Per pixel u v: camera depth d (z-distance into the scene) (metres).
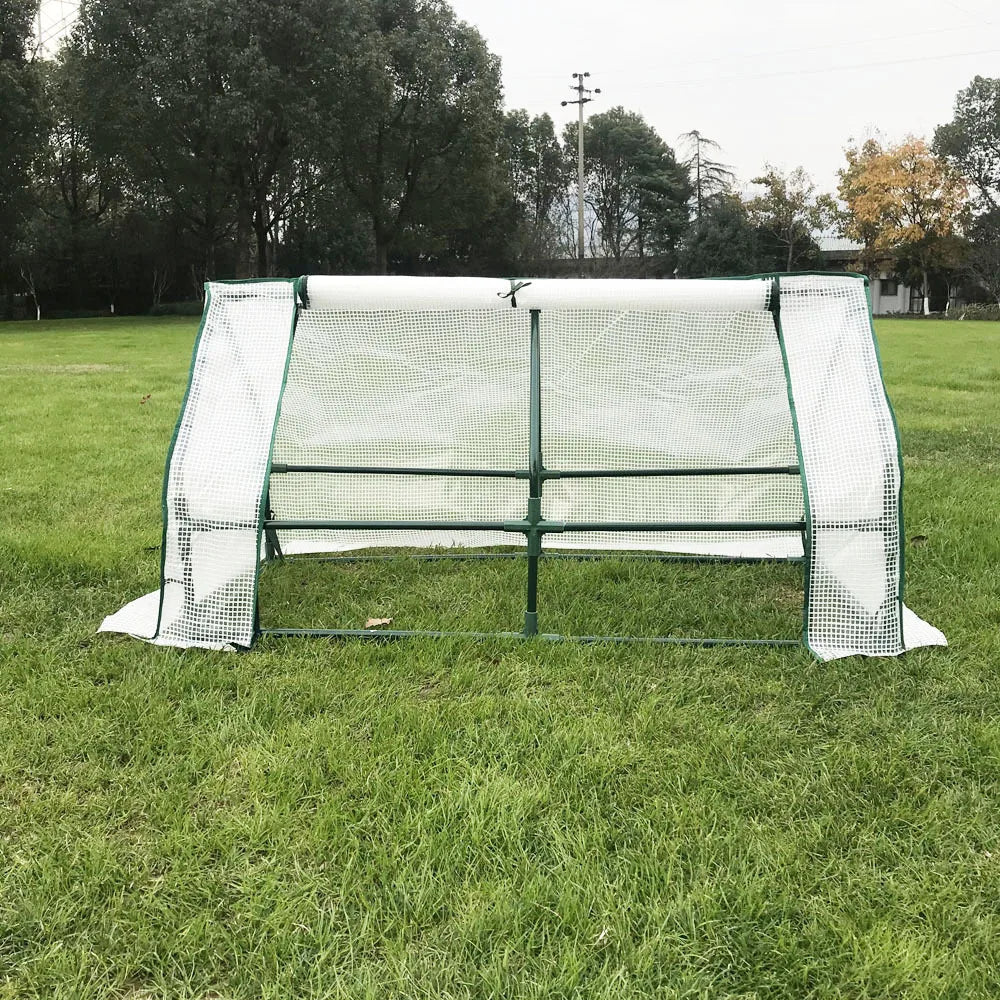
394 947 1.64
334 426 4.02
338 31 28.53
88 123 30.20
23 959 1.63
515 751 2.29
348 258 42.06
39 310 36.53
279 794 2.10
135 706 2.51
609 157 59.44
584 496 4.15
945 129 54.94
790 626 3.17
